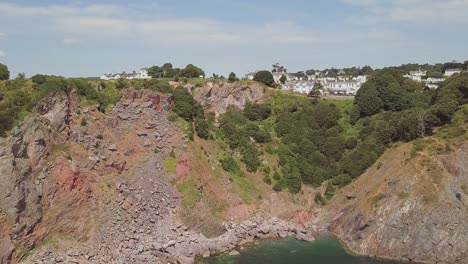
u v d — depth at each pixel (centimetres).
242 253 10681
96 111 12488
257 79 19462
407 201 11169
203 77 18038
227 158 13575
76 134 11538
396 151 13088
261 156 14200
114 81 13800
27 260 9125
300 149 14612
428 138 12656
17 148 9850
